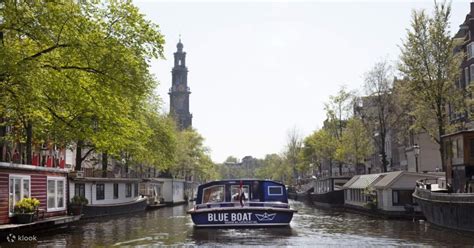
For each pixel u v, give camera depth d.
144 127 41.44
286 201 32.91
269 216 30.33
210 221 30.22
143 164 61.38
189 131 92.69
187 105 146.25
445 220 26.95
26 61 18.73
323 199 59.84
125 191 48.62
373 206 40.25
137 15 21.67
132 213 48.09
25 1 19.31
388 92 48.22
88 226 32.81
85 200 35.50
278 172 118.69
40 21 19.34
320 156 71.50
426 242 22.89
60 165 51.03
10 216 24.56
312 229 29.86
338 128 60.69
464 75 49.84
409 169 62.03
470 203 23.69
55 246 22.19
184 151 79.69
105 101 21.94
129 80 21.84
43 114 23.84
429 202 28.97
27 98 20.00
